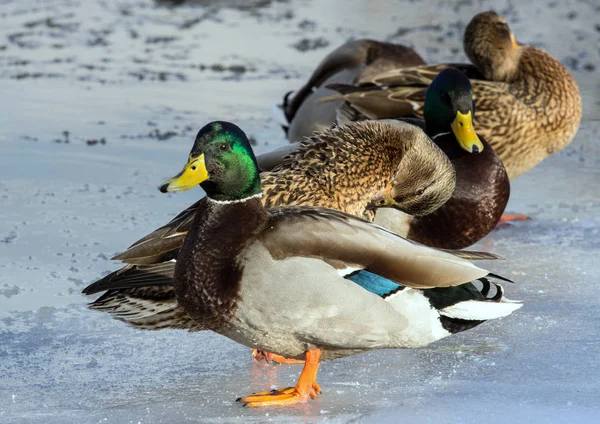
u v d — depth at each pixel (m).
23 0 28.33
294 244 7.54
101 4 28.08
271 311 7.51
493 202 11.52
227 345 9.27
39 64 21.19
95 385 8.17
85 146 15.59
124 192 13.57
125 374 8.44
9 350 8.76
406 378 8.32
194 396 8.01
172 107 18.34
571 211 13.78
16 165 14.39
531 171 15.76
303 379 7.92
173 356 8.92
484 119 13.74
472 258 8.11
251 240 7.61
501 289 8.08
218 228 7.65
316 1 29.11
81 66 21.22
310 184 9.48
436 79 11.87
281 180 9.45
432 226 11.33
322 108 15.32
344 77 15.97
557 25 25.94
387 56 16.03
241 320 7.64
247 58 22.42
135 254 8.57
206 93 19.47
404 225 11.23
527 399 7.76
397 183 9.80
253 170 7.72
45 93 18.84
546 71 13.97
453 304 7.89
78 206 12.86
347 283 7.49
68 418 7.48
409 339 7.84
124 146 15.72
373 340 7.73
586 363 8.55
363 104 13.86
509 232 12.88
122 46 23.27
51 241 11.52
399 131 9.76
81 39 23.81
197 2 28.50
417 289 7.84
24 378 8.23
